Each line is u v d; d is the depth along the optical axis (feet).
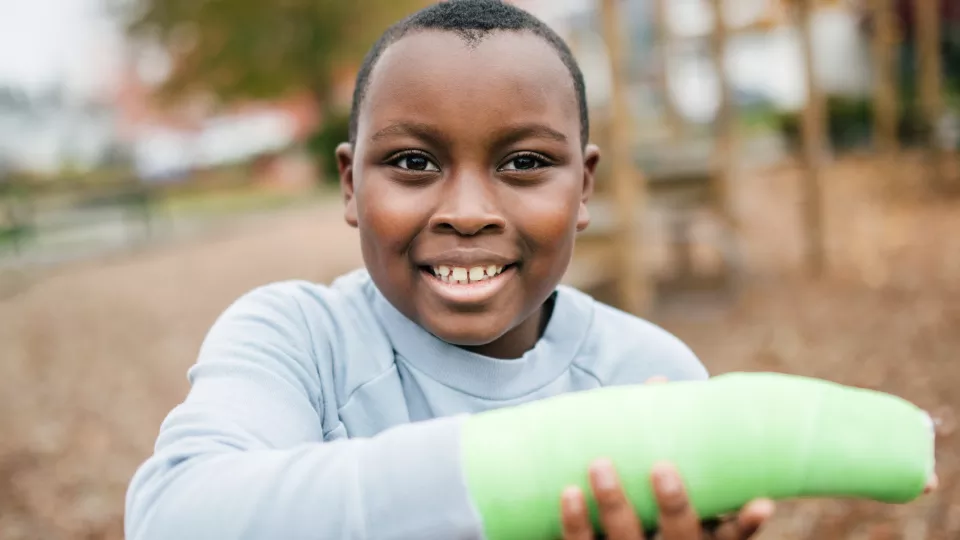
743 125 82.64
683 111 42.24
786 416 2.70
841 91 71.97
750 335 19.17
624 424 2.70
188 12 95.91
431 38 3.81
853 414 2.73
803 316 20.42
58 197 61.87
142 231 50.93
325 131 85.87
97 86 126.62
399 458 2.76
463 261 3.79
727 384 2.82
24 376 20.63
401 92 3.78
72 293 32.12
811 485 2.67
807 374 16.33
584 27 39.58
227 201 73.31
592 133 22.54
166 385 19.33
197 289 31.30
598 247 21.17
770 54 84.94
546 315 4.84
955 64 67.82
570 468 2.66
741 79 89.20
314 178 86.94
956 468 11.73
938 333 18.31
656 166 23.98
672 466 2.60
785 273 25.45
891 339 18.19
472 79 3.73
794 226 34.68
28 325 26.45
